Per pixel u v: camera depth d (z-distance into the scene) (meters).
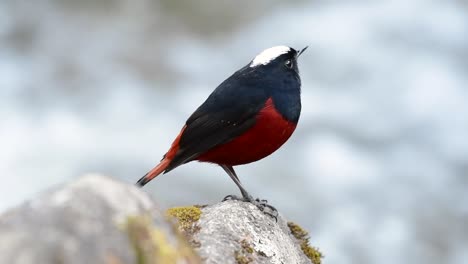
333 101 17.91
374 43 19.83
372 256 14.02
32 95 18.61
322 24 20.77
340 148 16.42
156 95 18.72
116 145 16.28
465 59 19.22
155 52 20.47
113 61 20.14
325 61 19.31
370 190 15.38
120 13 21.94
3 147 16.27
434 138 16.88
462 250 14.42
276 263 6.37
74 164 15.59
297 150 16.31
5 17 21.59
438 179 15.84
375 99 18.02
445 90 18.20
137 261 4.15
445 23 20.41
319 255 7.35
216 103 7.93
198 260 4.70
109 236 4.12
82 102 18.31
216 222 6.40
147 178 7.95
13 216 4.12
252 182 15.16
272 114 7.82
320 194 15.11
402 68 18.94
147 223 4.30
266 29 21.09
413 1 21.16
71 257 3.97
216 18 21.62
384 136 16.86
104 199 4.25
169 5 22.00
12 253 3.95
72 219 4.10
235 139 7.83
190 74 19.69
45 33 21.11
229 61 20.17
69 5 22.09
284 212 14.58
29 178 15.24
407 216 14.86
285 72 8.09
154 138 16.61
